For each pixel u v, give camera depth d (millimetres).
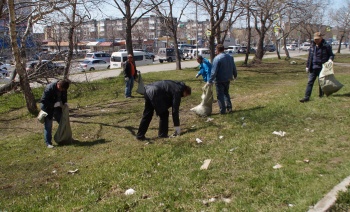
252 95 11648
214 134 6629
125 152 6176
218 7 21094
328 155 4883
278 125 6758
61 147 7332
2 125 9844
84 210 4035
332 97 8461
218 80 8250
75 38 16719
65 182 5113
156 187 4430
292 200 3674
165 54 43781
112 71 26453
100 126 8938
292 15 35406
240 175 4512
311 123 6645
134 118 9680
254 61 30312
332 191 3676
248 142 5848
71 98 13508
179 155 5625
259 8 21719
